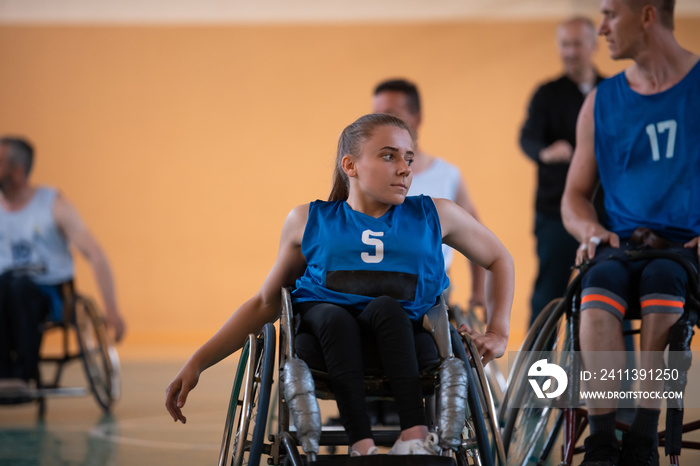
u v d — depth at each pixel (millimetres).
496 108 14664
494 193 14609
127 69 14781
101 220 14656
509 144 14641
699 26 14070
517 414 3705
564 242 6270
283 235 3092
